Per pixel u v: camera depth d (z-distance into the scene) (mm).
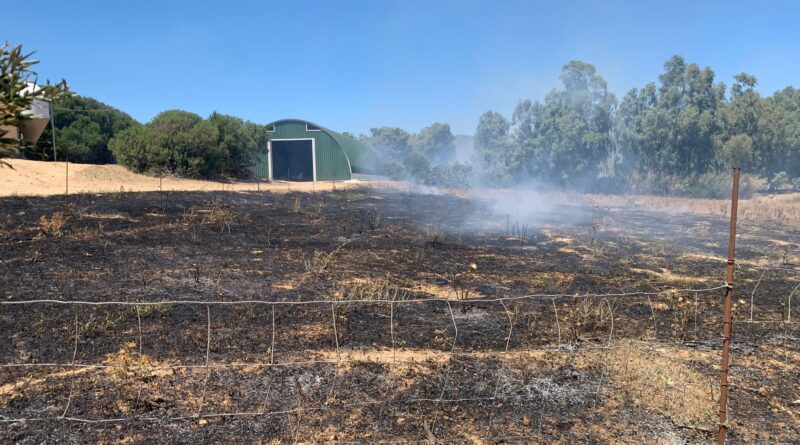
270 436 3666
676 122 27391
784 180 30281
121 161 20906
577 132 27609
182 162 22109
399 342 5312
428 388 4418
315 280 7445
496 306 6660
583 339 5613
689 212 18859
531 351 5230
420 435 3771
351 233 11648
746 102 28359
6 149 2123
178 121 23422
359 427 3830
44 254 7773
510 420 4012
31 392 4000
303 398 4137
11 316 5312
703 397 4418
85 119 27656
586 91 28656
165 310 5719
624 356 5156
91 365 4418
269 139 29359
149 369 4398
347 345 5152
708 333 5934
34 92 2080
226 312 5816
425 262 9156
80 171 18453
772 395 4496
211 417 3834
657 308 6809
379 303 6496
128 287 6445
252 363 4641
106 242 8859
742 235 13797
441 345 5301
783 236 13672
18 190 14227
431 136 61812
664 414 4156
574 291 7523
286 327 5500
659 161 27906
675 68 28859
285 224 12414
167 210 12805
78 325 5191
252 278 7309
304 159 34094
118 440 3520
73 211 11406
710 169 27375
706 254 10914
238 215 13203
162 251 8539
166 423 3730
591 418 4078
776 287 8125
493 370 4801
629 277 8594
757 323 6320
